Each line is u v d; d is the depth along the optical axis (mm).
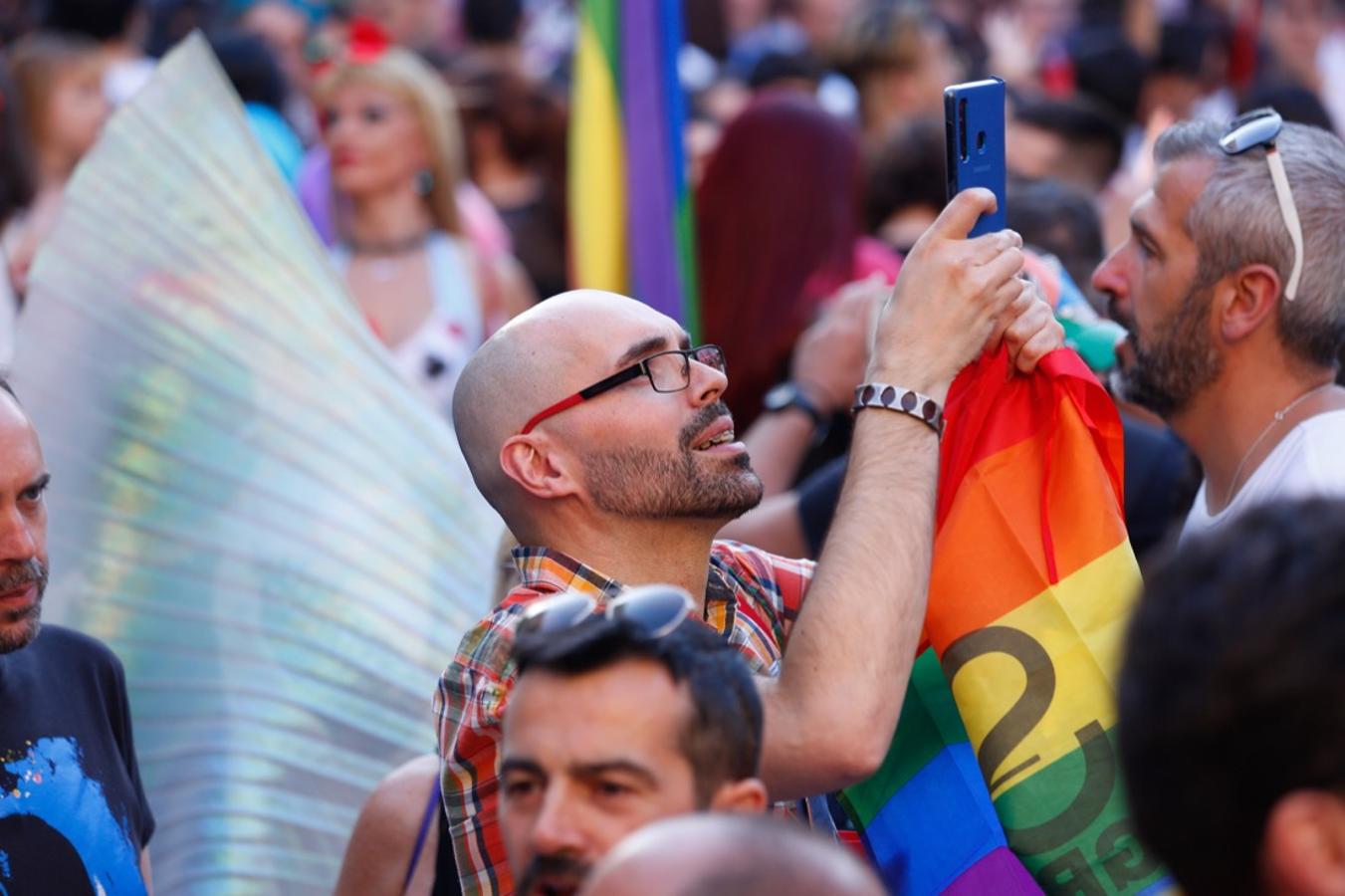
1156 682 1688
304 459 3850
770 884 1457
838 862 1495
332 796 3680
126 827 2984
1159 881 2684
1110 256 3322
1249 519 1720
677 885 1462
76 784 2906
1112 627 2777
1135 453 4027
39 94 6738
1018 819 2756
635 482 2867
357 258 6453
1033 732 2770
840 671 2557
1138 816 1731
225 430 3820
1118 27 9602
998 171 2898
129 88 7699
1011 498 2867
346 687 3736
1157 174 3230
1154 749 1687
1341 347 3484
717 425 2916
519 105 7770
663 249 4914
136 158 3893
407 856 3107
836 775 2555
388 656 3781
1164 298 3176
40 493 2867
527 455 2910
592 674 2084
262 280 3922
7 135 5949
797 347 4961
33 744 2879
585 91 4945
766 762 2553
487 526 4012
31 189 6020
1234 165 3117
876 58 7727
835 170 5211
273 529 3793
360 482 3881
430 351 6316
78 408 3760
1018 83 9891
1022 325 2895
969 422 2916
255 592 3752
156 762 3670
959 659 2820
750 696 2170
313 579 3779
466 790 2748
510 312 6723
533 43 11148
